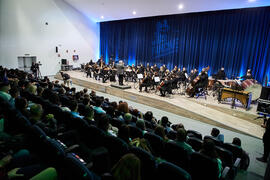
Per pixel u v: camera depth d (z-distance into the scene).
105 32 18.94
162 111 8.57
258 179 3.94
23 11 13.67
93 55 19.25
